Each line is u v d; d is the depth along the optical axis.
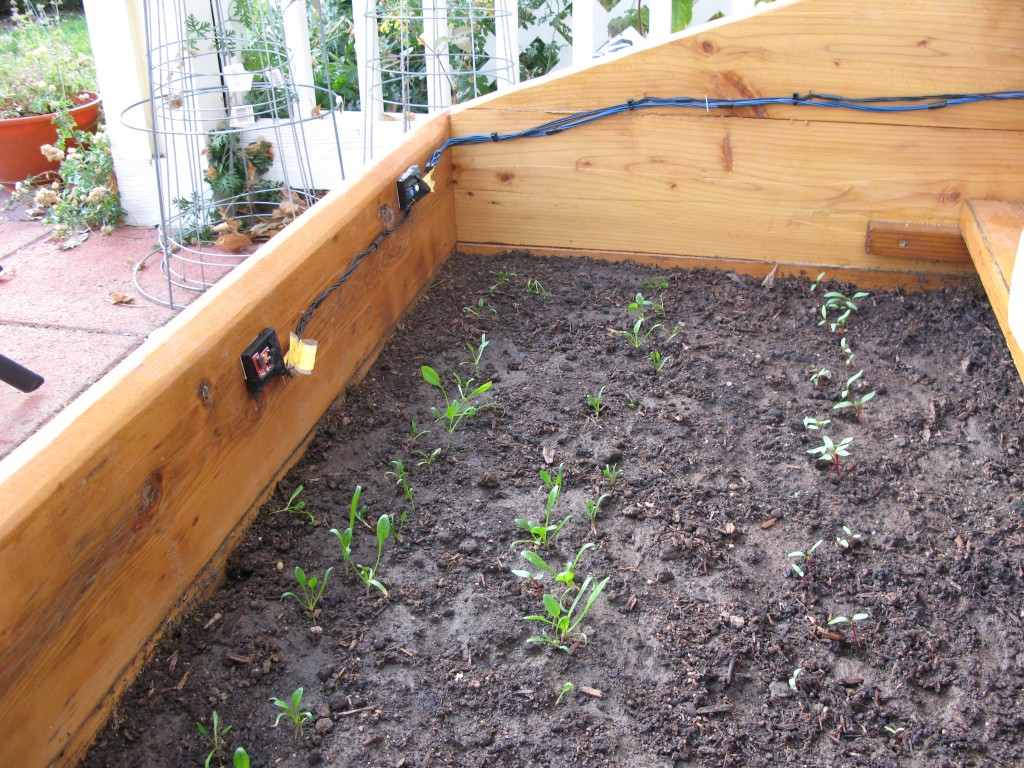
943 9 2.54
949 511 2.04
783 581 1.85
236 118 4.16
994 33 2.54
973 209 2.72
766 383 2.51
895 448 2.25
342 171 4.28
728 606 1.78
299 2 4.34
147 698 1.55
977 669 1.65
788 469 2.18
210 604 1.77
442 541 1.94
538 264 3.20
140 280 4.01
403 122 4.43
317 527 1.97
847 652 1.69
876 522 2.01
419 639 1.70
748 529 2.00
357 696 1.58
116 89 4.30
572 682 1.62
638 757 1.48
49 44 5.96
